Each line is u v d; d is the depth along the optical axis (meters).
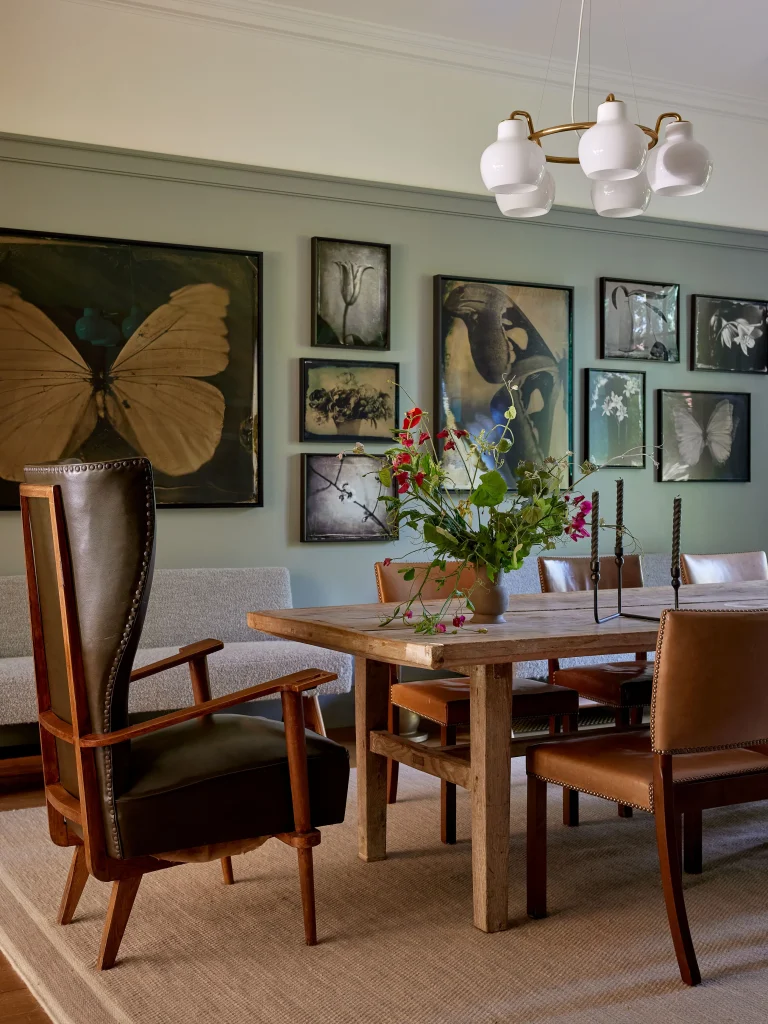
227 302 4.78
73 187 4.52
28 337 4.42
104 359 4.55
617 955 2.41
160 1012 2.14
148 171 4.64
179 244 4.68
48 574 2.35
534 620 2.90
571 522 2.85
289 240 4.95
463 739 4.85
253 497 4.84
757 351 6.20
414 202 5.21
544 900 2.64
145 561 2.22
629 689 3.47
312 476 4.97
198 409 4.73
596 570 2.86
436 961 2.37
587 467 2.90
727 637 2.29
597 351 5.72
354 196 5.07
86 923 2.62
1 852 3.20
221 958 2.40
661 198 5.92
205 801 2.31
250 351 4.83
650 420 5.89
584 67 5.55
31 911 2.71
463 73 5.36
